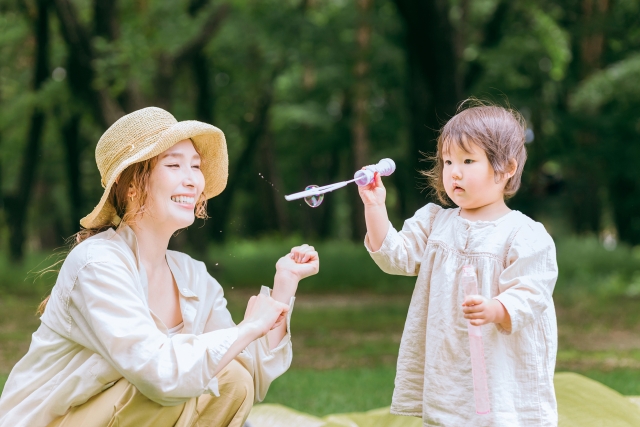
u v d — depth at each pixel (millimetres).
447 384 2486
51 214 22594
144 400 2266
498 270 2473
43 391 2359
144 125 2453
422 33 9250
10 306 10242
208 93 15797
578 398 3242
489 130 2498
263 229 25281
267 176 21578
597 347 7117
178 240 11000
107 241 2389
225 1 12062
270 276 14070
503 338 2459
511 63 12898
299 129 22016
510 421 2400
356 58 15078
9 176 18859
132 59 10289
